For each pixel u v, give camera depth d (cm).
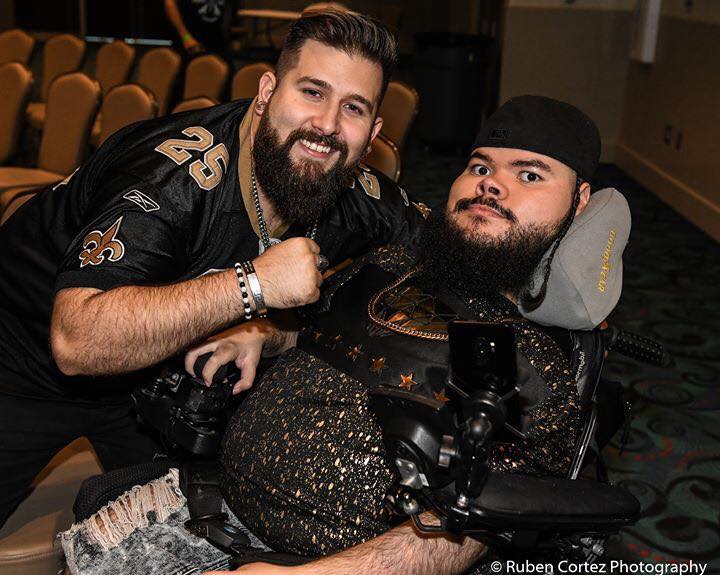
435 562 98
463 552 101
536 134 112
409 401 88
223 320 114
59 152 410
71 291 116
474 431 81
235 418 118
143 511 124
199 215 130
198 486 122
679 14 569
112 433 174
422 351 107
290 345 136
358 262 127
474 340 81
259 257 115
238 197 134
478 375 83
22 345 158
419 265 121
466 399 84
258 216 137
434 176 636
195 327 113
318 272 115
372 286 120
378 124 138
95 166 145
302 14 130
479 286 112
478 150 115
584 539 106
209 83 491
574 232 110
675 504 229
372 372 109
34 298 154
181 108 351
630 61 679
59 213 151
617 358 324
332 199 134
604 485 102
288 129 127
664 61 597
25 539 145
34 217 156
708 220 505
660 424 273
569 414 103
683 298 395
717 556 206
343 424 107
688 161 546
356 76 126
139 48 1177
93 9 1198
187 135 134
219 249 135
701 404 288
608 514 97
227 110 140
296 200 131
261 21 1138
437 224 116
